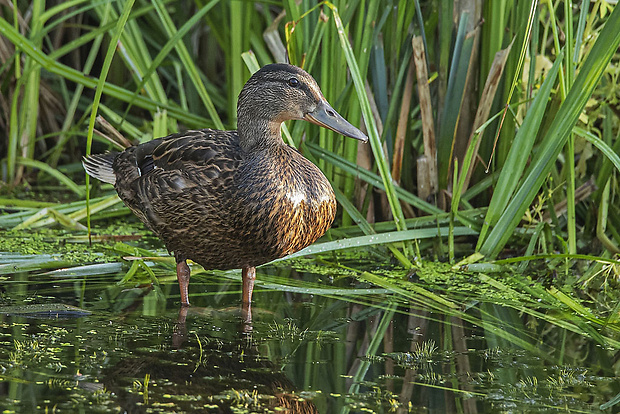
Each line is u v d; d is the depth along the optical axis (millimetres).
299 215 7887
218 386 6191
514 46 10000
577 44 9359
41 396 5859
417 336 7527
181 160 8086
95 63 14633
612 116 10492
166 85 14891
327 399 6031
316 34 9906
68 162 14164
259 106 7938
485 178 10625
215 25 12477
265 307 8297
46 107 13828
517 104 9484
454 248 10516
